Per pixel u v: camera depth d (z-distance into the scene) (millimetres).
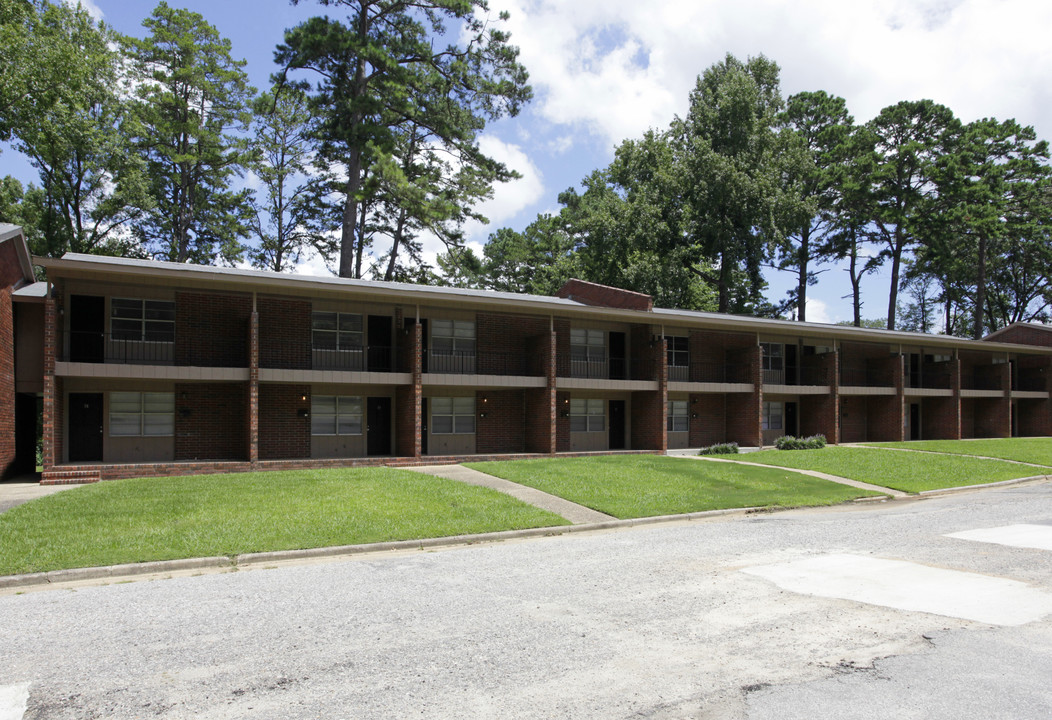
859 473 21656
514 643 6387
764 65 53281
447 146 41531
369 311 24188
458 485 16641
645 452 26984
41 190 38500
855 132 58625
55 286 19703
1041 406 43094
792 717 4859
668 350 30500
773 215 46531
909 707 5027
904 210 56094
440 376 23188
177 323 21156
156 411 21219
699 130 50562
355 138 37156
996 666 5855
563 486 17000
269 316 22344
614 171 51844
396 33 39312
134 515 12430
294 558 10539
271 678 5535
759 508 16047
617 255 48562
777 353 33750
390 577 9055
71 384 20328
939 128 55375
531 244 63719
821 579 8805
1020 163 58062
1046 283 65688
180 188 43531
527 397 26688
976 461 25781
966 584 8555
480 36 38531
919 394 36375
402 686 5379
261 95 41656
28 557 9633
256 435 20234
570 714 4902
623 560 10062
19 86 25188
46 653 6105
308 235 48031
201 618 7160
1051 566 9586
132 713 4891
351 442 23859
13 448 20656
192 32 41094
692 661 5953
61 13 32469
